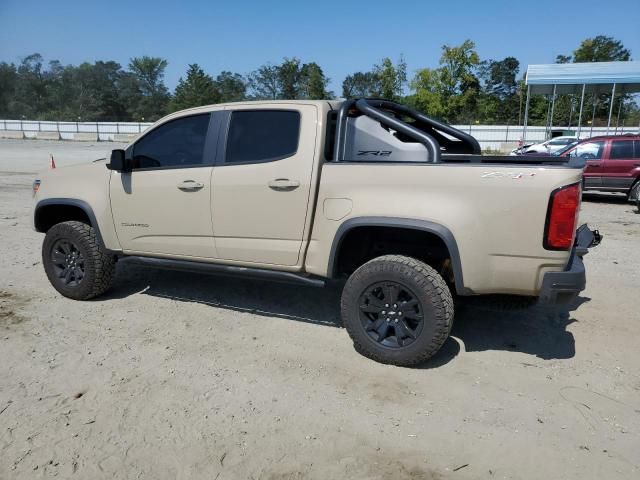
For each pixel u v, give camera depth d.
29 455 2.83
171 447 2.93
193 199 4.46
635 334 4.50
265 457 2.86
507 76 87.94
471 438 3.04
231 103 4.41
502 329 4.60
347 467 2.79
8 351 4.04
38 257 6.82
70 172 5.18
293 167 4.05
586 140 13.04
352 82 76.00
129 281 5.82
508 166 3.45
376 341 3.88
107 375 3.70
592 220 10.48
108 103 94.00
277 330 4.54
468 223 3.53
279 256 4.20
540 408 3.34
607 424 3.17
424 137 3.84
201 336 4.39
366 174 3.82
